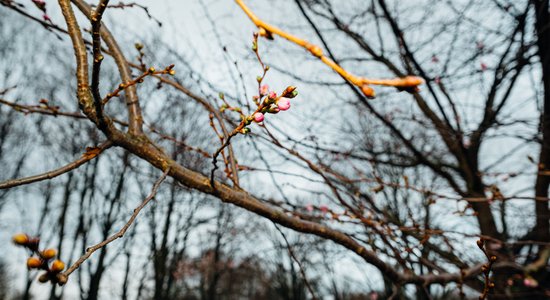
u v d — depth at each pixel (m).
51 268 0.73
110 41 2.03
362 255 2.42
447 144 4.93
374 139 5.38
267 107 1.17
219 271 16.83
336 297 9.19
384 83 0.58
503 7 4.00
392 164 4.89
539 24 3.83
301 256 10.27
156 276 12.45
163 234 12.47
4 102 2.13
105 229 10.38
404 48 4.10
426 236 2.74
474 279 3.64
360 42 4.51
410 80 0.55
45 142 12.48
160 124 6.94
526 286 4.54
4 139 13.09
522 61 4.05
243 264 16.84
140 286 12.25
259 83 1.60
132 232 10.85
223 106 2.05
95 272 9.98
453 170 5.64
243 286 25.34
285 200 2.88
